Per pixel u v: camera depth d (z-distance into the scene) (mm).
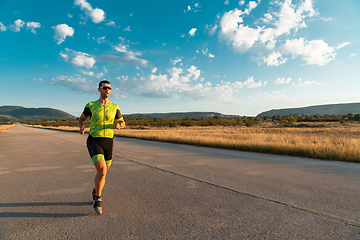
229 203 3357
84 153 9617
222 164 6785
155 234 2395
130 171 5785
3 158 8258
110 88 3180
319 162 7137
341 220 2703
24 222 2736
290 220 2719
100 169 2918
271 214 2912
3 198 3660
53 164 6980
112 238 2316
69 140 17172
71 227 2590
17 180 4934
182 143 14570
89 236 2367
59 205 3324
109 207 3234
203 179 4887
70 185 4496
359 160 7082
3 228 2572
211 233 2402
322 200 3439
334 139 14828
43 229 2541
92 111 3102
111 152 3275
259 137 17547
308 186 4258
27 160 7766
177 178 5004
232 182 4605
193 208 3166
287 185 4344
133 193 3910
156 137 17922
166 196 3730
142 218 2832
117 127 3414
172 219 2791
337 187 4176
